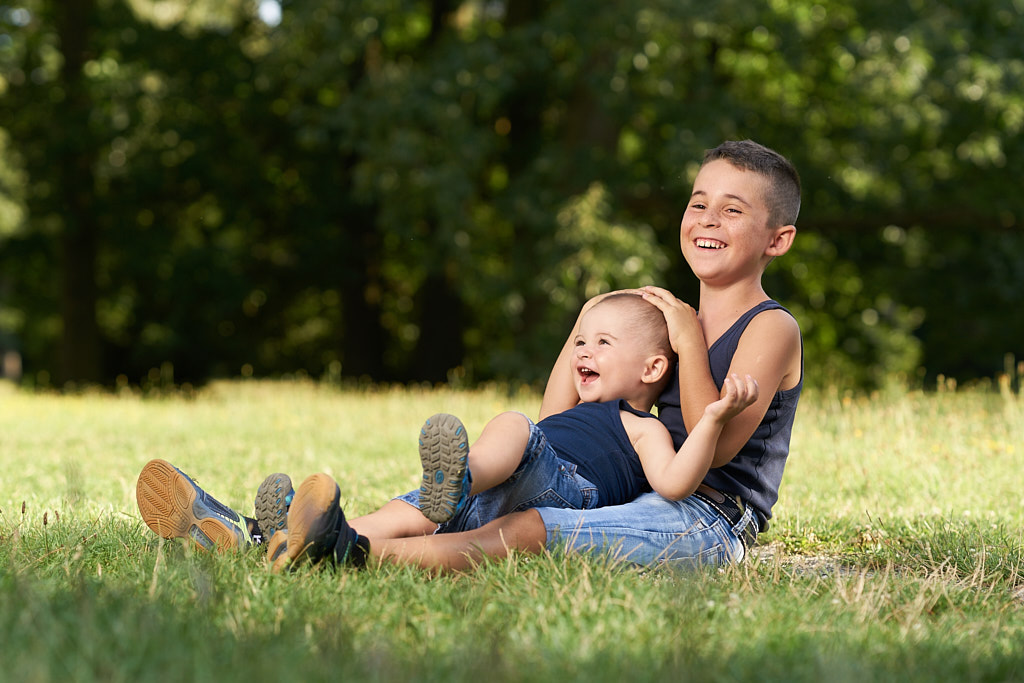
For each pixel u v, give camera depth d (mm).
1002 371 33781
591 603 3693
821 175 25656
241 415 14727
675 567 4402
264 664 2852
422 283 33062
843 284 31656
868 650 3367
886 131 24359
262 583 3898
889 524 6262
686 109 22297
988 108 23375
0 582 3715
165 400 19000
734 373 4789
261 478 8023
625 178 23344
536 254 22484
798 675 3041
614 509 4621
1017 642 3619
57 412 15531
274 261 34688
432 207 21828
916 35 21906
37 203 29984
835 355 32406
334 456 9703
